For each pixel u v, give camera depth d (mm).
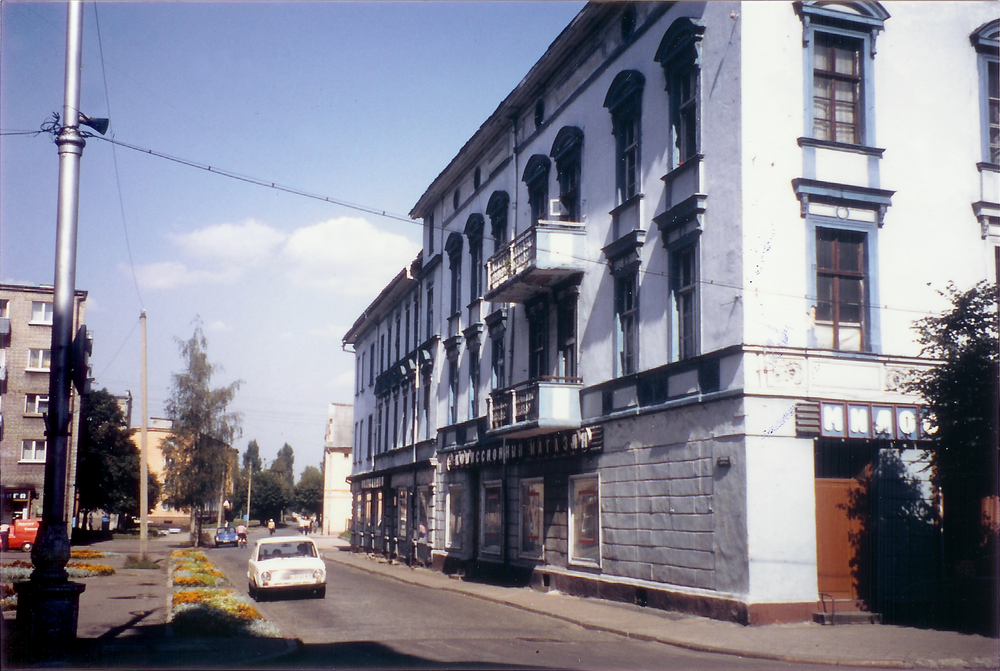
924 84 17172
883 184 16625
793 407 15445
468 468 29953
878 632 14008
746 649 12641
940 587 15688
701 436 16516
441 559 32312
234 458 62938
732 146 16203
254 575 21828
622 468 19375
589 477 20984
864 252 16484
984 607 15430
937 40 17391
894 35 17062
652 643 14086
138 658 11812
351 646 13445
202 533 63812
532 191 25828
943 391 13875
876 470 15797
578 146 22688
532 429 21969
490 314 28422
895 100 16906
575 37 22656
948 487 15641
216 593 20812
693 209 16969
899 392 16141
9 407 52000
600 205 21344
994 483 15102
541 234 21734
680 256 17891
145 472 33562
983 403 13477
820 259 16234
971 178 17266
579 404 21625
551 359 23656
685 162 17500
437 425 34375
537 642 14102
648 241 18953
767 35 16344
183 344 62281
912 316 16484
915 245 16688
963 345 13977
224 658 11898
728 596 15320
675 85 18312
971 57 17594
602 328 20812
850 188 16281
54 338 12164
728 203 16203
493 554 27375
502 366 27969
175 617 16141
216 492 61562
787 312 15766
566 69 23812
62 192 12367
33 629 11328
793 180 16062
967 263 16984
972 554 15734
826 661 11766
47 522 11781
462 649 13086
